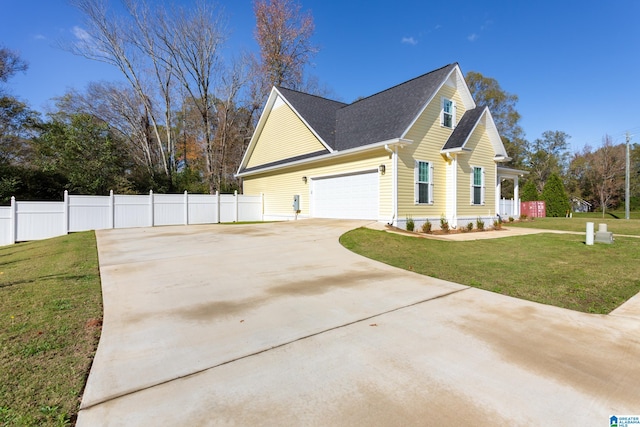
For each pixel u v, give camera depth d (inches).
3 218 534.3
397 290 191.9
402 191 491.8
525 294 185.6
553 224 697.0
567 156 1892.2
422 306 163.3
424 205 525.0
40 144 760.3
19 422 77.7
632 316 149.3
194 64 975.6
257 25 1091.9
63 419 79.5
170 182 932.6
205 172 1245.1
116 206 619.5
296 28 1119.6
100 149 741.3
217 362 108.6
